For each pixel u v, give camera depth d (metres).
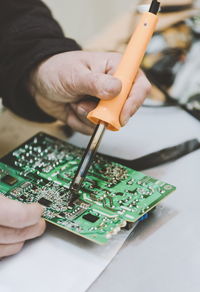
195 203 0.71
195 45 1.07
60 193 0.69
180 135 0.86
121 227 0.63
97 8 1.62
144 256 0.62
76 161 0.76
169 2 1.23
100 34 1.17
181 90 0.96
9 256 0.63
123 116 0.69
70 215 0.64
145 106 0.94
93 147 0.67
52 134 0.90
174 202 0.71
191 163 0.79
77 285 0.57
